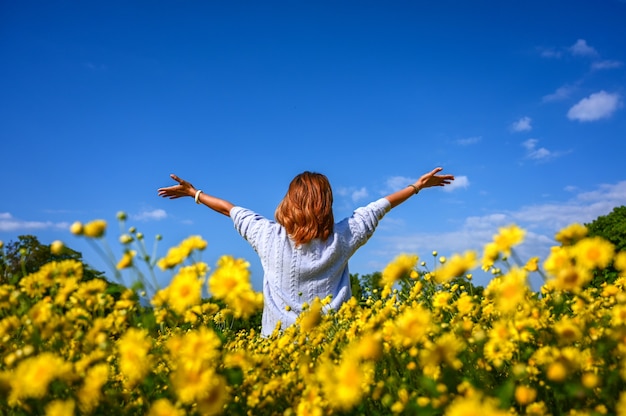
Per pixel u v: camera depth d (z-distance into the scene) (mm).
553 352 1743
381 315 2225
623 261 1929
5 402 1707
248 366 2059
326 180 3480
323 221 3365
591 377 1637
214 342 1725
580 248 1953
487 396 1592
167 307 2066
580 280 1907
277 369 2398
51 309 2066
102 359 1875
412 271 2582
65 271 2260
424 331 1864
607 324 2092
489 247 2055
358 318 2506
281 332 3115
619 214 12422
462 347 1778
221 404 1683
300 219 3355
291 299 3363
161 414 1631
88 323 2068
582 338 1936
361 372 1742
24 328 2000
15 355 1808
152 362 1850
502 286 1975
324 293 3389
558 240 2135
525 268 2119
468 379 1738
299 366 2176
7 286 2146
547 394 1757
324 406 1749
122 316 2076
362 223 3559
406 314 1951
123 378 1975
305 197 3387
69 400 1659
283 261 3383
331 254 3381
